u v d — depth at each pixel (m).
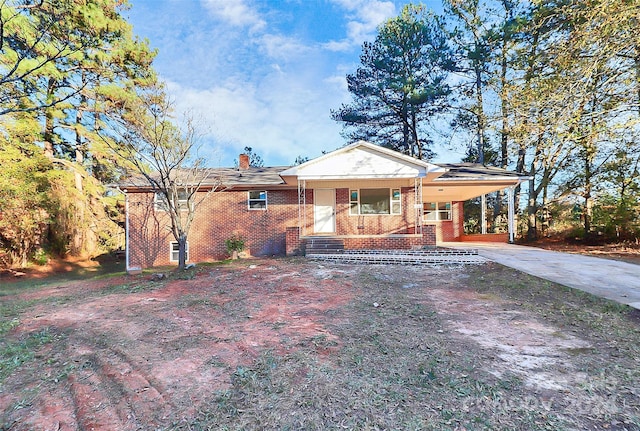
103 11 15.49
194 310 6.49
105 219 21.38
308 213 15.30
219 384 3.61
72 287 10.41
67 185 18.44
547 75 11.73
